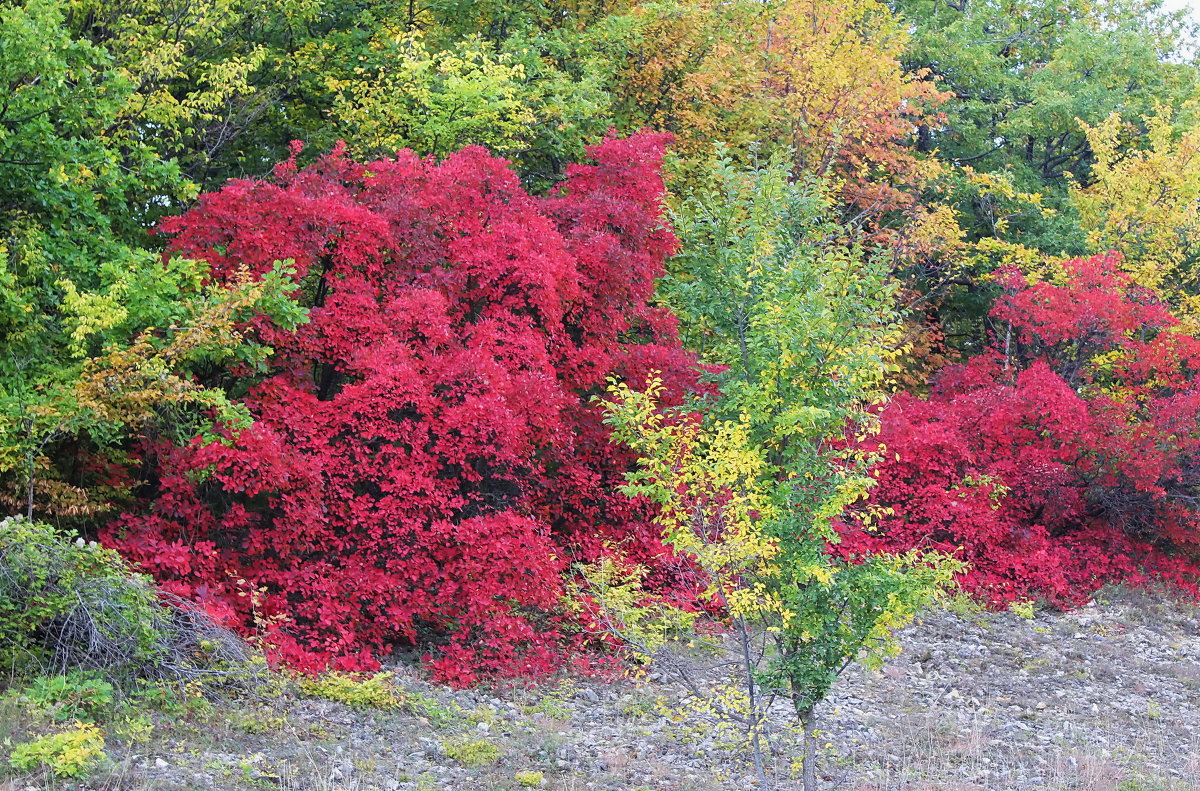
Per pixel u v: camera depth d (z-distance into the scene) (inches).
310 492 464.4
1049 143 1185.4
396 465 483.2
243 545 466.0
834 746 435.2
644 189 623.5
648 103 908.0
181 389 431.5
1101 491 733.9
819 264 386.0
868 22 970.1
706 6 904.9
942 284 1046.4
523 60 788.0
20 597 364.5
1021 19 1258.6
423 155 716.0
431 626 521.0
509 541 478.6
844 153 911.0
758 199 466.0
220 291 459.8
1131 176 952.3
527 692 472.7
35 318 453.7
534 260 531.2
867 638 340.8
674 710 463.8
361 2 806.5
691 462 344.5
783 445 360.8
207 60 713.0
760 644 545.0
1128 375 795.4
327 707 406.6
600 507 583.2
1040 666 569.0
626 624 436.8
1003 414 722.2
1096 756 436.1
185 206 596.1
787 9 928.9
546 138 797.2
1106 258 816.9
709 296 468.8
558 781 374.3
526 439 520.7
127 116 576.1
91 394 420.2
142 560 433.7
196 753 342.0
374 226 515.5
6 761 306.3
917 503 688.4
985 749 442.6
